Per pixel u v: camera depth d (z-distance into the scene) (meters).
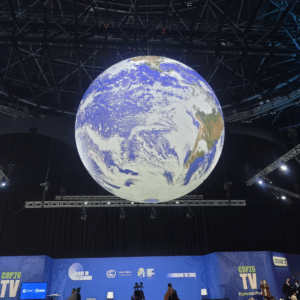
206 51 11.53
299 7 11.09
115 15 10.90
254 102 15.80
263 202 16.11
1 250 13.81
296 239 15.67
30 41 10.43
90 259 13.47
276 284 12.15
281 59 13.60
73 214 15.13
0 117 16.05
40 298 10.64
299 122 16.89
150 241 14.92
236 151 16.73
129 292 13.04
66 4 10.74
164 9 10.90
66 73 13.54
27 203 12.91
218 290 12.28
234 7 10.90
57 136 15.77
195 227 15.66
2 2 10.66
